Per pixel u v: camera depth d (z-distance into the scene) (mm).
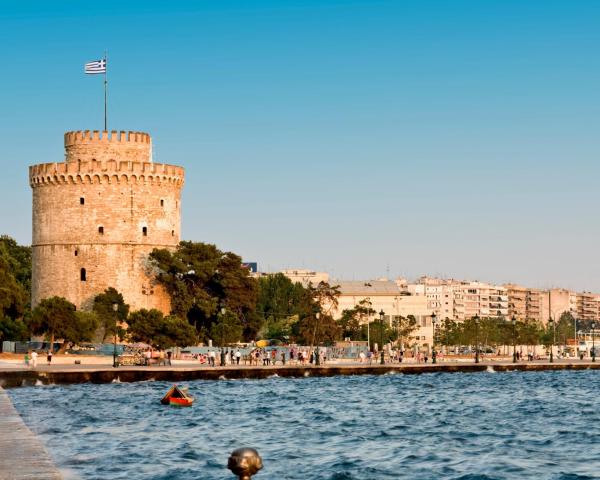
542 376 156250
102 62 180500
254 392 116562
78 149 188250
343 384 131750
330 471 60312
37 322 158375
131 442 70188
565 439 76062
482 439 75812
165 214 189500
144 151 191375
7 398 79125
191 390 118125
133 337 168750
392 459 65125
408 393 118562
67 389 114188
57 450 65625
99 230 185250
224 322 181375
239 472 26250
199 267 184500
